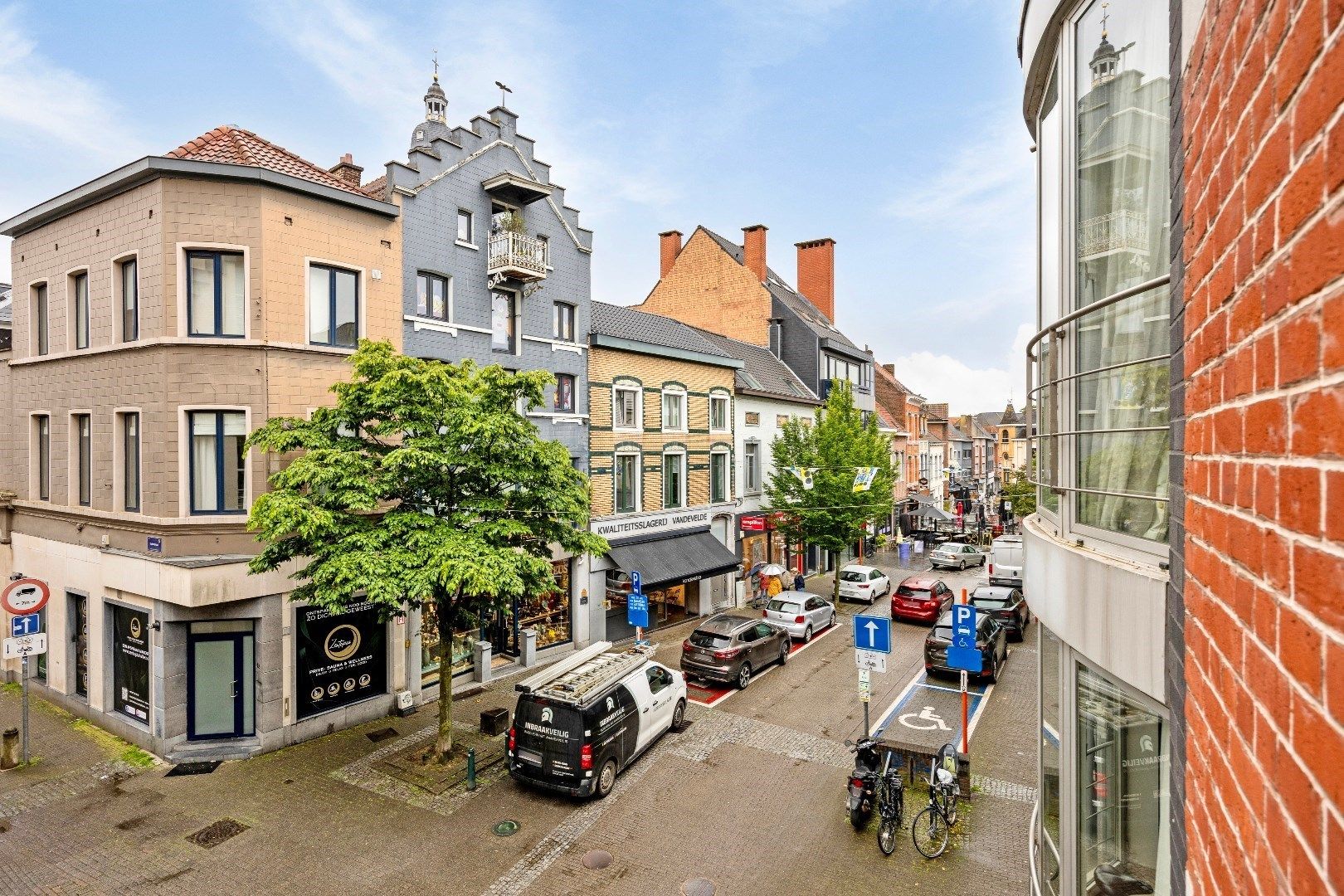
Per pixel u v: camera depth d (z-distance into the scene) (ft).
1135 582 12.00
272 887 29.96
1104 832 14.49
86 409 47.50
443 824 34.96
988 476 261.85
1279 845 4.36
